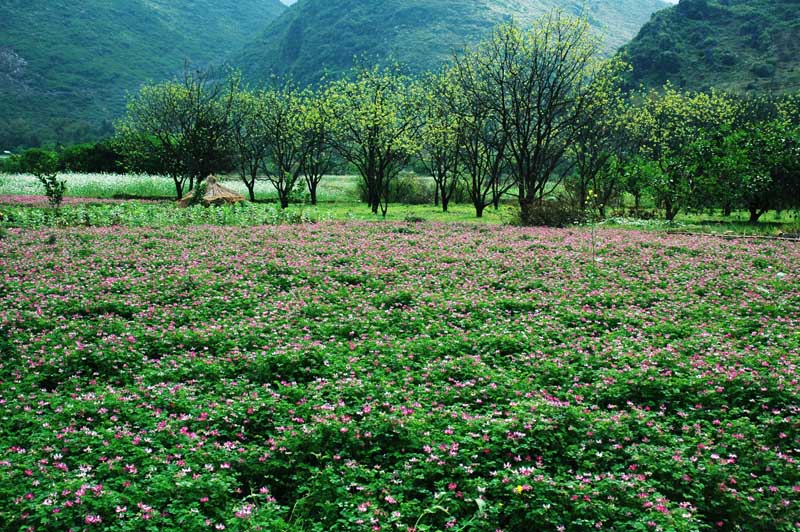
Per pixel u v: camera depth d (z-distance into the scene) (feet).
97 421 24.35
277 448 22.02
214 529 17.57
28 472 19.38
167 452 21.57
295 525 18.17
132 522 17.12
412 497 19.86
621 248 68.23
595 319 39.60
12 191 164.45
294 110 158.71
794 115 169.78
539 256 62.28
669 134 149.07
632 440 22.79
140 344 33.35
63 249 63.21
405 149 146.00
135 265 55.52
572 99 118.32
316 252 64.28
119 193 170.91
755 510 18.79
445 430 22.84
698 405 25.72
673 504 19.11
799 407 24.85
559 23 114.83
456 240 76.02
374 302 43.93
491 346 33.81
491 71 119.85
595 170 129.59
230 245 67.97
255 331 35.32
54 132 629.10
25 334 34.27
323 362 31.07
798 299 44.29
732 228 96.84
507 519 18.88
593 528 17.75
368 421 23.39
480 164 136.87
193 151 165.37
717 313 40.32
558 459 21.70
